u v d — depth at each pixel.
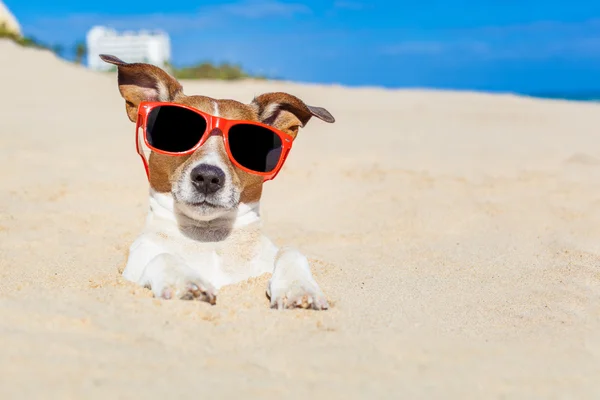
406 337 0.58
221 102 0.81
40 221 1.06
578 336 0.60
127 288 0.68
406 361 0.53
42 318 0.56
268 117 0.85
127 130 2.08
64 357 0.49
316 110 0.82
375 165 1.56
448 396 0.48
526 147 1.98
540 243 1.00
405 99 3.82
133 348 0.52
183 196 0.73
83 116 2.46
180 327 0.57
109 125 2.21
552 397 0.49
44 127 2.06
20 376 0.46
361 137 2.19
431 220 1.15
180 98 0.81
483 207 1.21
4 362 0.48
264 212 1.22
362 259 0.92
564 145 2.04
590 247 0.97
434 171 1.51
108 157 1.55
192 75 5.47
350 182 1.40
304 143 2.00
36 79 3.57
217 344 0.55
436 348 0.56
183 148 0.75
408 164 1.60
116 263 0.87
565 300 0.72
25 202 1.16
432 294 0.73
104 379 0.47
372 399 0.47
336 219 1.18
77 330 0.54
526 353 0.56
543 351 0.57
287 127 0.85
